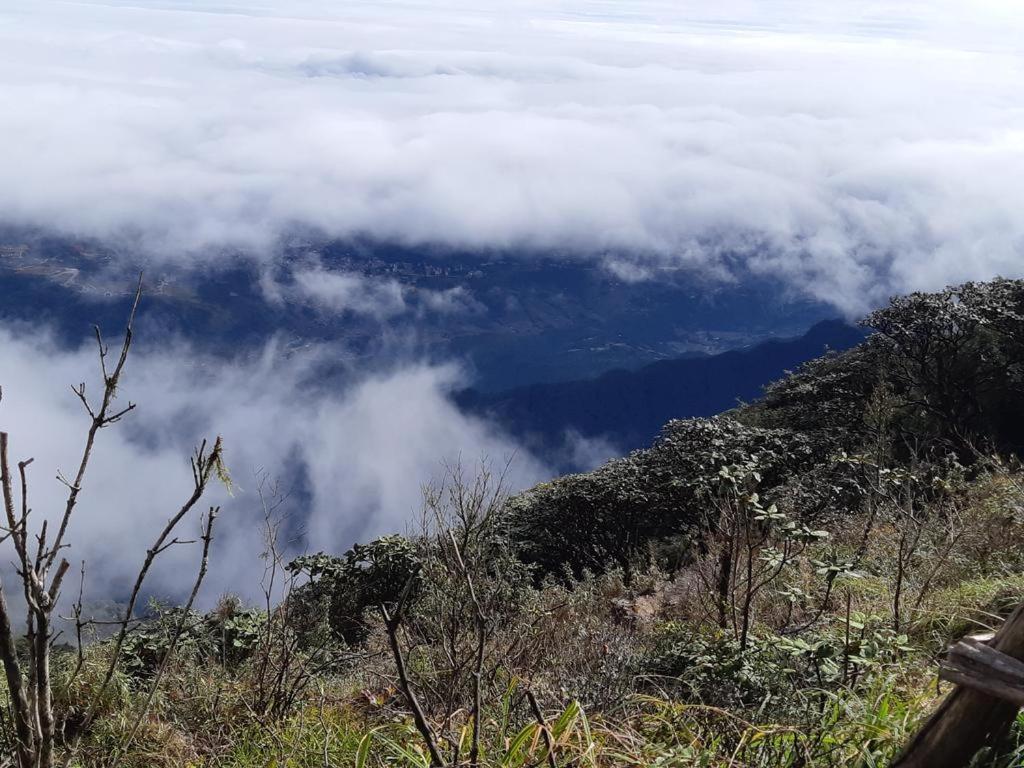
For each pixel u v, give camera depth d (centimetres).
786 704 348
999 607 473
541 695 372
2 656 196
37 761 196
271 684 462
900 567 516
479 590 412
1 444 189
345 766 329
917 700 302
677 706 322
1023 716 239
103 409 197
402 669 242
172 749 404
